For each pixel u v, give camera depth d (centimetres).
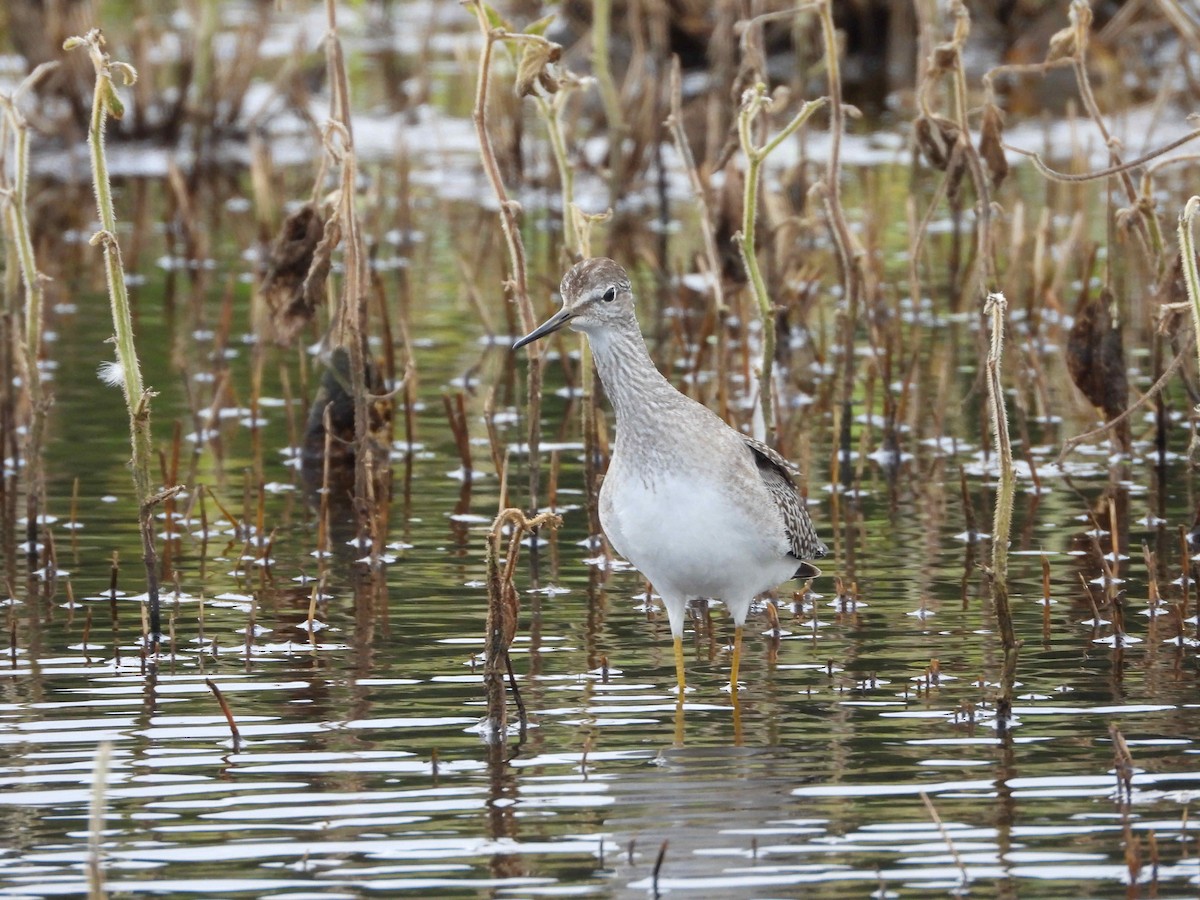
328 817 815
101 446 1498
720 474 959
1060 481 1389
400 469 1454
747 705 959
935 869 752
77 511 1340
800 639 1070
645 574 995
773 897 729
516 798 836
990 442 1470
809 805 822
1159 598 1107
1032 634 1064
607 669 1020
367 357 1445
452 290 2041
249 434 1552
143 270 2166
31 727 929
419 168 2708
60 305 1980
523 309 1252
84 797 838
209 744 906
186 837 794
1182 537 1186
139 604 1141
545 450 1498
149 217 2444
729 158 1527
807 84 2516
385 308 1590
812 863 761
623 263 2161
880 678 997
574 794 839
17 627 1093
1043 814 805
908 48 3123
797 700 966
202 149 2816
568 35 3167
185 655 1043
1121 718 924
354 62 3350
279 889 744
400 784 854
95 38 1031
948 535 1269
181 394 1652
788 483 1038
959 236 1922
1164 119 2609
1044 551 1224
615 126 2308
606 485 995
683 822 805
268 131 2952
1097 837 780
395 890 742
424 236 2325
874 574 1187
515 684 926
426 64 2958
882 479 1408
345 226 1277
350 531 1302
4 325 1412
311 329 1889
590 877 752
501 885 746
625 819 810
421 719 941
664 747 899
